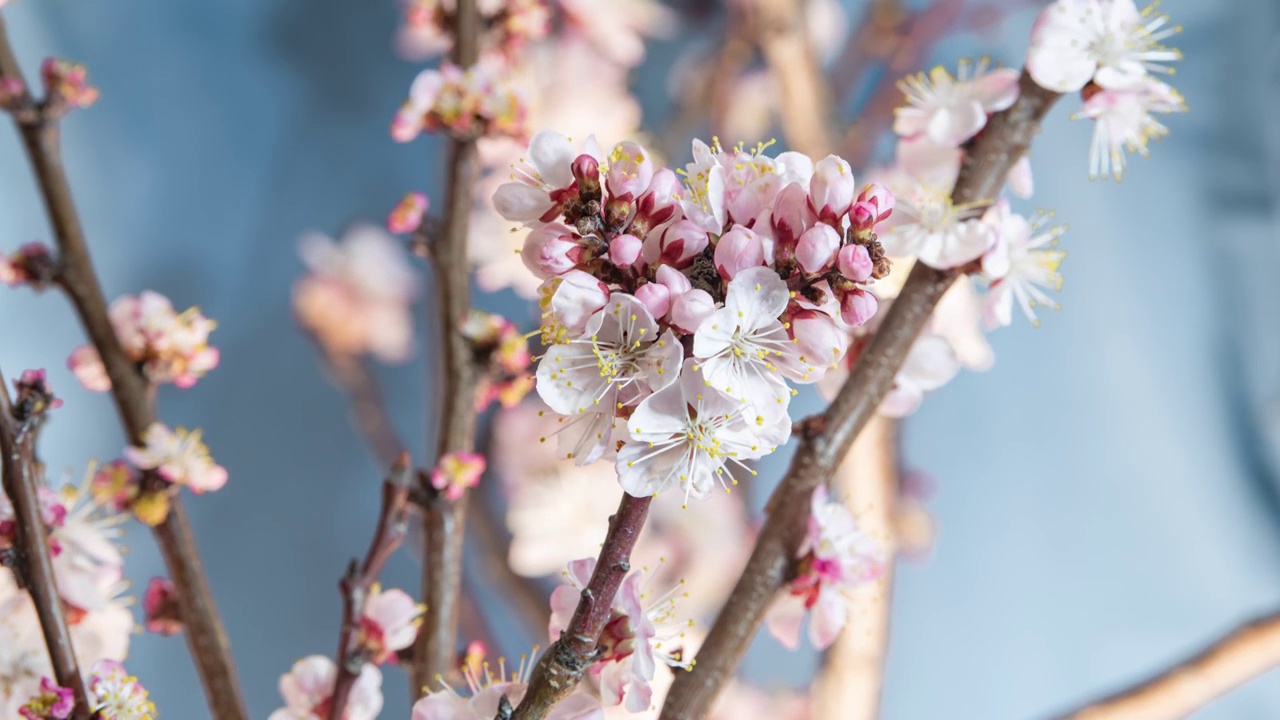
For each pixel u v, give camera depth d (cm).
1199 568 117
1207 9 121
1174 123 122
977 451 118
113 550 57
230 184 114
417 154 118
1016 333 120
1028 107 55
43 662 55
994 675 114
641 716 61
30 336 106
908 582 115
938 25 109
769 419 46
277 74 116
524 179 48
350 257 113
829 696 78
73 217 59
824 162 47
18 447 53
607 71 102
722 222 47
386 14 118
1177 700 70
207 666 59
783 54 100
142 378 60
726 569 104
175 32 113
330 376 110
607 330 46
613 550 47
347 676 56
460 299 62
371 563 57
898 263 61
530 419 104
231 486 111
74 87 59
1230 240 121
